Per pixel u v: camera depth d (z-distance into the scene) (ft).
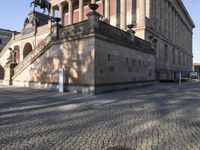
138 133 22.02
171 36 180.34
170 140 19.90
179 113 32.37
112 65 64.54
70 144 18.71
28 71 79.92
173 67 181.37
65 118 28.60
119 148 17.79
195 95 56.54
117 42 67.05
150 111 33.78
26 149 17.49
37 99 46.70
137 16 123.65
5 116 29.45
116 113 32.17
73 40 62.08
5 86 81.51
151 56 96.17
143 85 87.10
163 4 157.48
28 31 121.90
